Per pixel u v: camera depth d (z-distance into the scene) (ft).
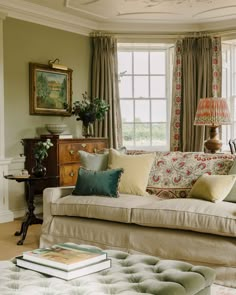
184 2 17.56
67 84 19.60
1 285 5.54
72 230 11.93
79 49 20.33
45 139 16.97
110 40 20.79
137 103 22.08
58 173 16.96
